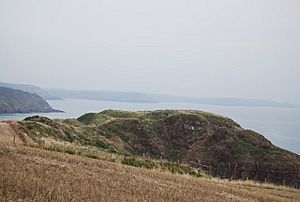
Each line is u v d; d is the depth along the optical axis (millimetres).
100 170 28328
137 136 120438
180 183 29594
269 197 31016
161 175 32781
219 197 25531
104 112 140125
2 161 22938
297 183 104125
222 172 111000
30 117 77062
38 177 19516
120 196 18016
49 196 15297
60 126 78375
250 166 110562
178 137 126875
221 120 139250
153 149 118500
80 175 23484
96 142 86125
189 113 136875
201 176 49031
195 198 22547
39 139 54531
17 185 16047
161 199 19625
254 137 126062
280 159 112000
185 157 117562
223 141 121812
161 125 129500
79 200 15609
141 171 33031
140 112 142125
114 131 116562
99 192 18016
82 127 100625
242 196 28906
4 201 13633
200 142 123500
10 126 57812
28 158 27359
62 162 29141
